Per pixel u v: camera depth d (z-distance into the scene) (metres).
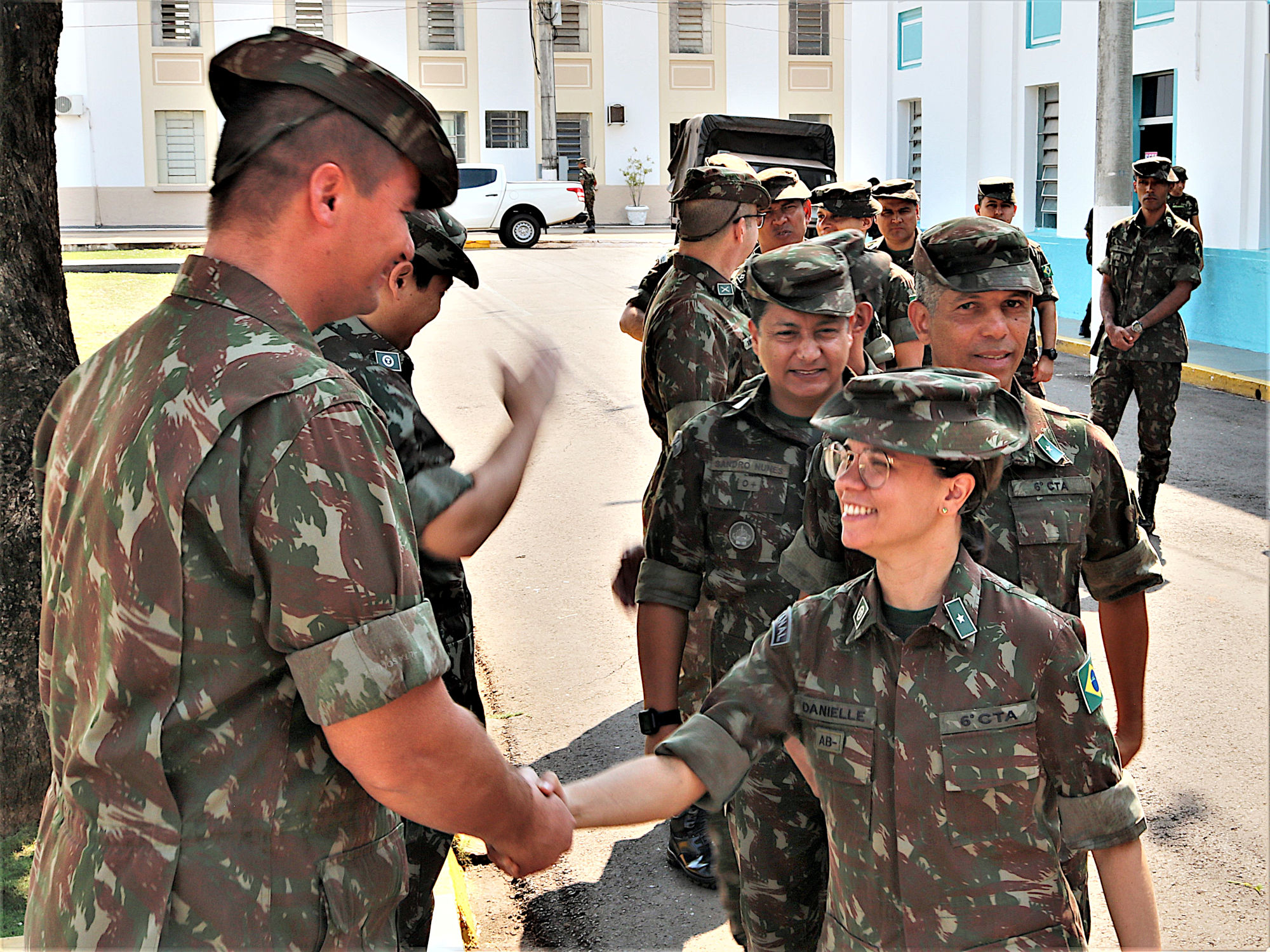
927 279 2.49
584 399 10.47
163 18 28.86
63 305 3.55
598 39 31.14
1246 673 4.70
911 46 17.44
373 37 29.67
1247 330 12.00
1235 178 12.09
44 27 3.39
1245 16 11.87
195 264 1.55
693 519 2.74
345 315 1.64
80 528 1.51
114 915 1.43
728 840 2.78
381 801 1.51
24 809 3.48
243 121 1.53
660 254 24.36
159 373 1.49
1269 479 7.81
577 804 1.76
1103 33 10.78
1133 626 2.55
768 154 16.53
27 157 3.42
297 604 1.43
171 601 1.43
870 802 1.84
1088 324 12.34
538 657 5.11
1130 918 1.80
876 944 1.85
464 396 10.40
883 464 1.75
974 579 1.83
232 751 1.46
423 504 1.97
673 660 2.78
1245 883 3.30
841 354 2.67
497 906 3.44
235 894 1.45
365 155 1.54
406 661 1.46
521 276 20.27
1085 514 2.39
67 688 1.54
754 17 31.52
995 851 1.79
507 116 30.70
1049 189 15.26
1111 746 1.80
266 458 1.42
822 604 1.92
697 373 3.21
